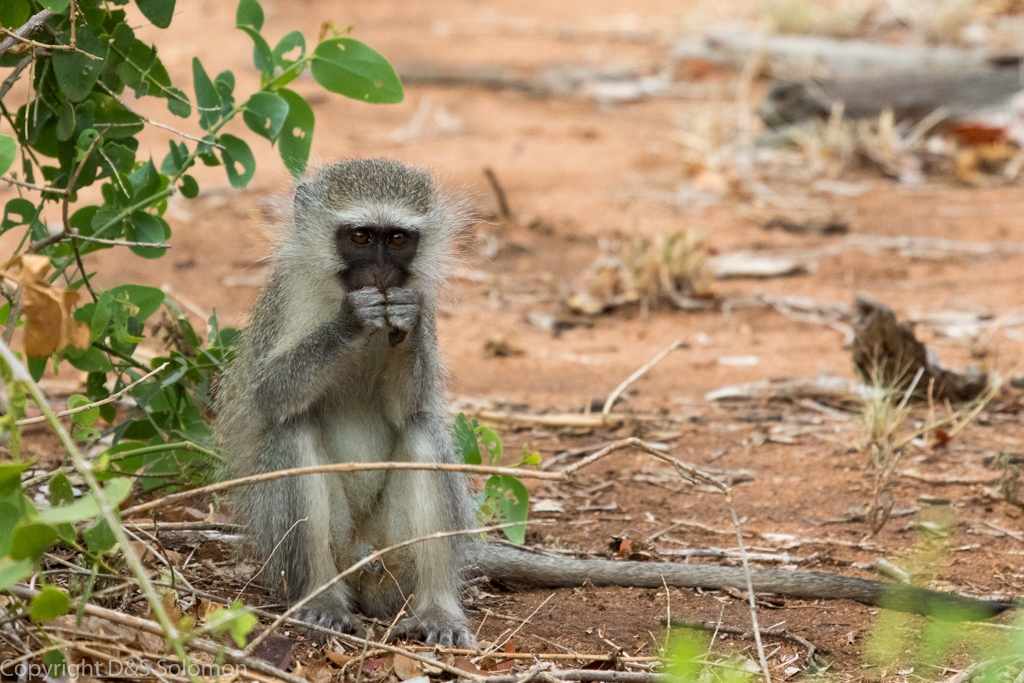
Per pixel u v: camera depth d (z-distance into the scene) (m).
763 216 20.36
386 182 8.82
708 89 29.69
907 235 19.36
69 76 8.02
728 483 11.16
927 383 13.12
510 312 16.44
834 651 7.90
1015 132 23.61
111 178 8.62
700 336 15.65
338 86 9.14
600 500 10.74
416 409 8.52
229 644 7.21
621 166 23.56
